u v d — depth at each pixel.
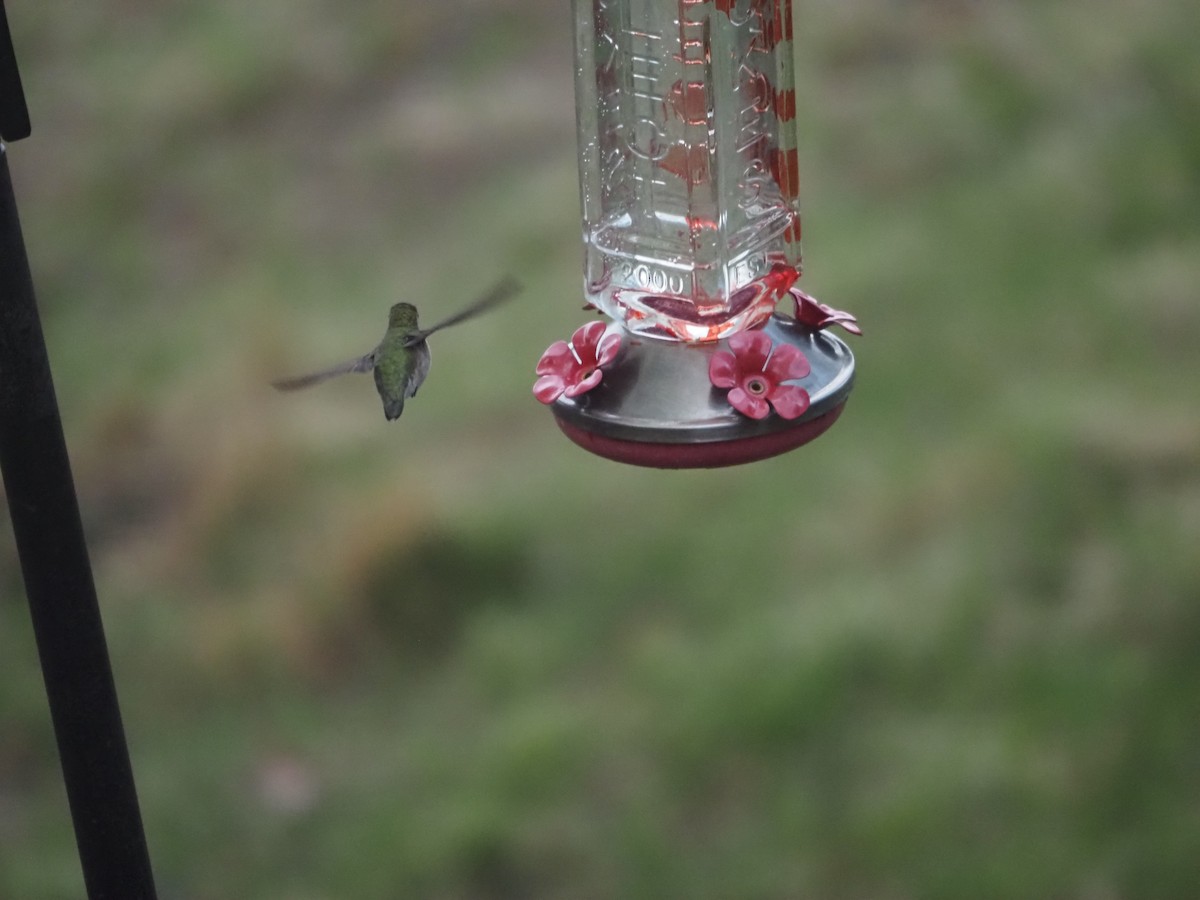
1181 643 6.38
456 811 6.34
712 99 3.04
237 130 12.84
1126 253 9.04
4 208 2.16
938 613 6.73
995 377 8.09
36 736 7.32
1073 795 5.87
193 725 7.10
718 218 3.06
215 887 6.24
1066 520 7.09
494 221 10.58
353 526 7.69
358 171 11.75
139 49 14.51
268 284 10.52
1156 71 10.62
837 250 9.34
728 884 5.82
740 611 7.02
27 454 2.24
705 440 2.83
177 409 9.25
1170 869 5.49
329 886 6.18
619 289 3.15
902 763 6.13
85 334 10.50
